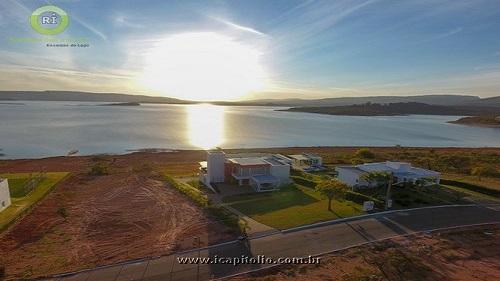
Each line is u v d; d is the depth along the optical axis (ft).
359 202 144.87
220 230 114.32
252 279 83.35
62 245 104.37
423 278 86.63
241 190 167.63
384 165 190.49
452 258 97.86
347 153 329.11
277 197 154.92
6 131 438.81
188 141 412.16
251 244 102.89
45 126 497.87
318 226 117.29
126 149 345.10
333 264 91.40
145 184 179.22
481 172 207.21
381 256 96.32
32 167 240.94
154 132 481.87
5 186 136.56
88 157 287.28
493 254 101.81
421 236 111.65
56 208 139.33
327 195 136.26
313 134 524.11
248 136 476.54
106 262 92.38
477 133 610.24
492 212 138.51
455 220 127.85
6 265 91.40
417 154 314.35
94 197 155.22
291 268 89.15
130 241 106.73
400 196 151.84
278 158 222.07
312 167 226.58
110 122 597.52
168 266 89.71
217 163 181.16
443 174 220.02
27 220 125.18
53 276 84.94
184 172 217.56
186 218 127.13
